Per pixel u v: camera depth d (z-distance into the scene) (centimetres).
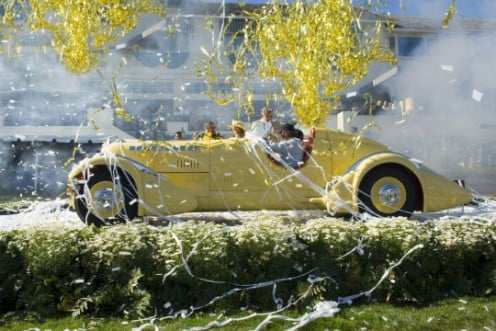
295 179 506
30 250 272
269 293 273
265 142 502
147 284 272
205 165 502
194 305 269
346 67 356
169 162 502
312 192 509
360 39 376
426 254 291
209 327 239
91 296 265
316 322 244
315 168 514
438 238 301
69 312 265
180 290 272
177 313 260
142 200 466
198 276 272
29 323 251
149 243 282
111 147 505
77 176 476
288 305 269
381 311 263
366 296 283
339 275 286
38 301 264
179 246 273
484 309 266
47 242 273
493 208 640
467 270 308
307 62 351
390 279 280
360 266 290
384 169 508
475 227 325
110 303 266
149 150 500
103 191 472
